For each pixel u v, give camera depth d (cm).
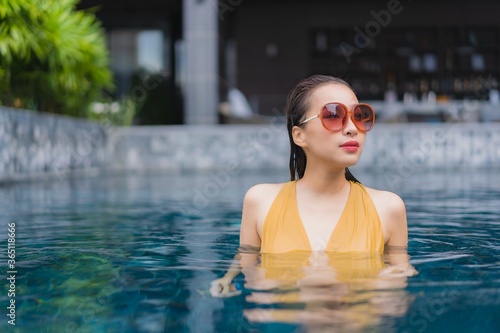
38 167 621
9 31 541
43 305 101
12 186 516
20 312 97
